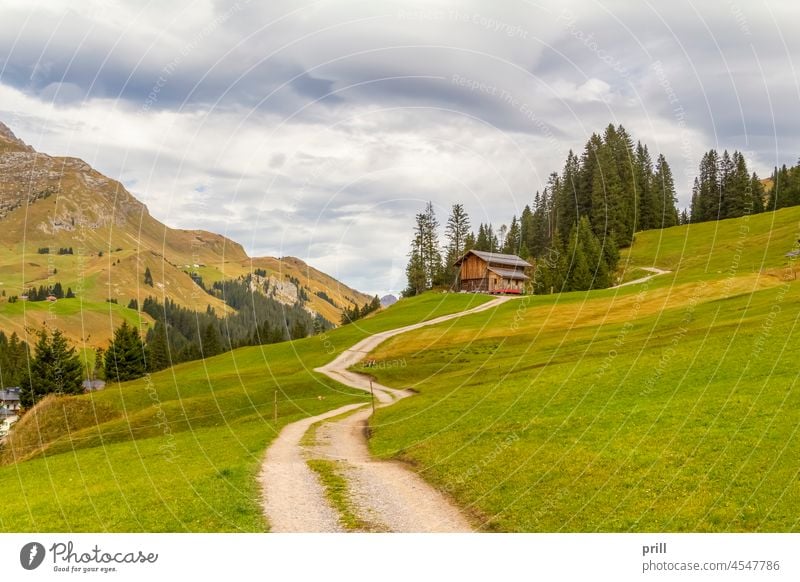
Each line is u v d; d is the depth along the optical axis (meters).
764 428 26.83
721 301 71.44
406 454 33.12
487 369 60.44
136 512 23.75
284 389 66.38
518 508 22.78
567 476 25.12
